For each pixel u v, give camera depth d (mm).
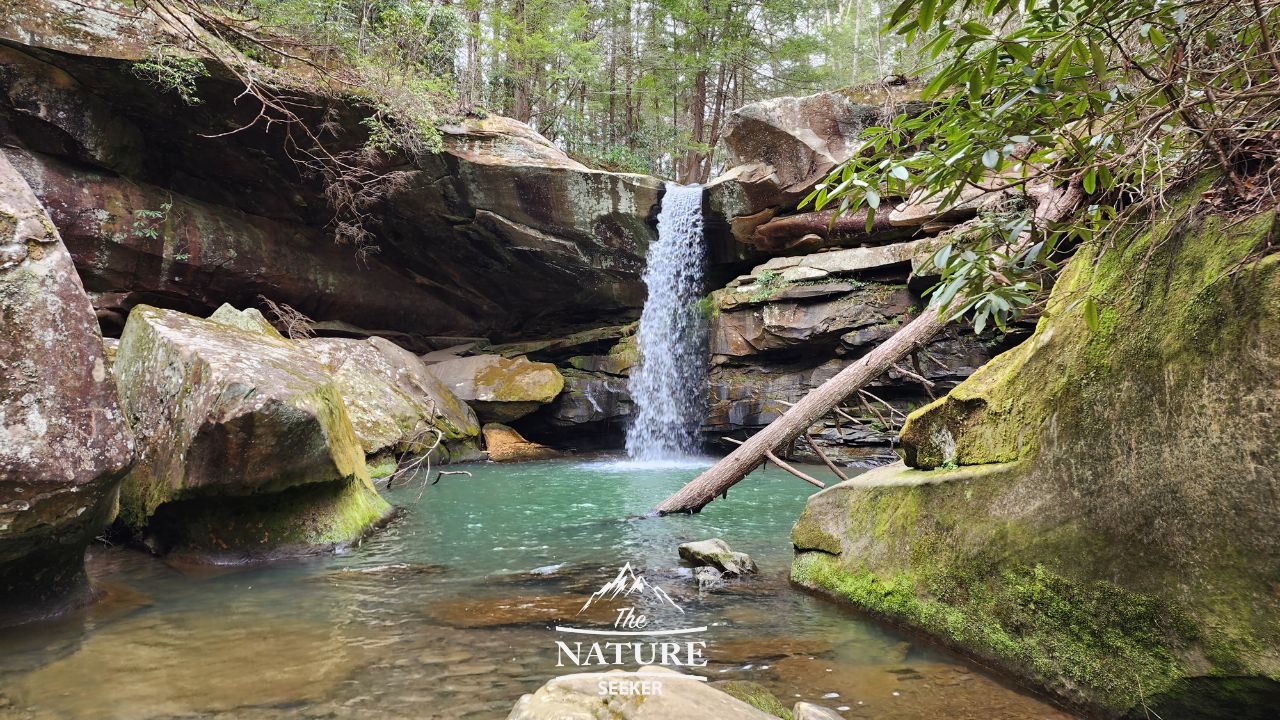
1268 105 2051
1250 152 2250
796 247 13227
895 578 3590
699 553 4871
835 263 12062
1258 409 2078
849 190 2303
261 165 12461
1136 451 2477
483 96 20125
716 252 14734
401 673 2904
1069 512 2713
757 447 6758
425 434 11398
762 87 27828
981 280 2236
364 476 6820
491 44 19500
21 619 3539
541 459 13164
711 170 24531
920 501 3572
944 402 3674
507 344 16234
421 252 14875
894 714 2516
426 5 13109
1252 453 2084
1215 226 2355
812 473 10562
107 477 3521
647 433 14445
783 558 5207
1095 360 2756
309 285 13891
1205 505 2207
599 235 14133
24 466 3182
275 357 6082
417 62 13305
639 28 25312
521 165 13148
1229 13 2023
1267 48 1908
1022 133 2037
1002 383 3365
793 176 12789
